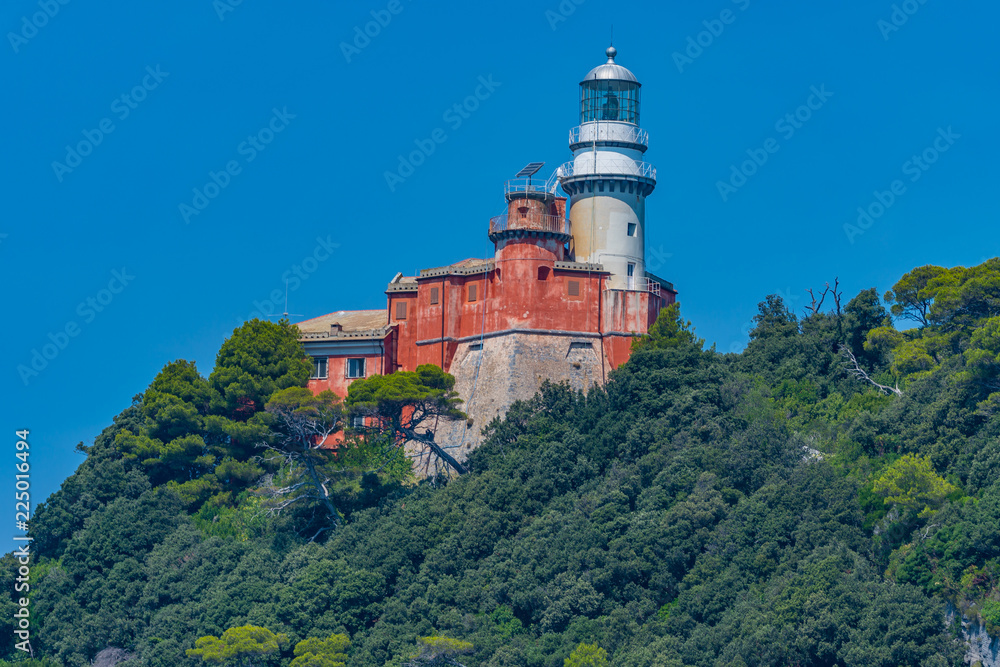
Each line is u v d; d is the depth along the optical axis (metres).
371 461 126.69
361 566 115.44
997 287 122.12
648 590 107.62
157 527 127.00
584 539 110.44
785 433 117.62
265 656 108.38
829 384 128.25
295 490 126.94
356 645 110.75
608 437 119.81
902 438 113.38
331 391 129.38
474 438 129.88
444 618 109.56
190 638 114.62
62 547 130.88
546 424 123.56
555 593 107.62
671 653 100.38
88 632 120.00
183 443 131.62
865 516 107.75
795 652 98.19
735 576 105.19
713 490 111.50
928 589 98.56
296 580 115.69
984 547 97.81
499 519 116.25
